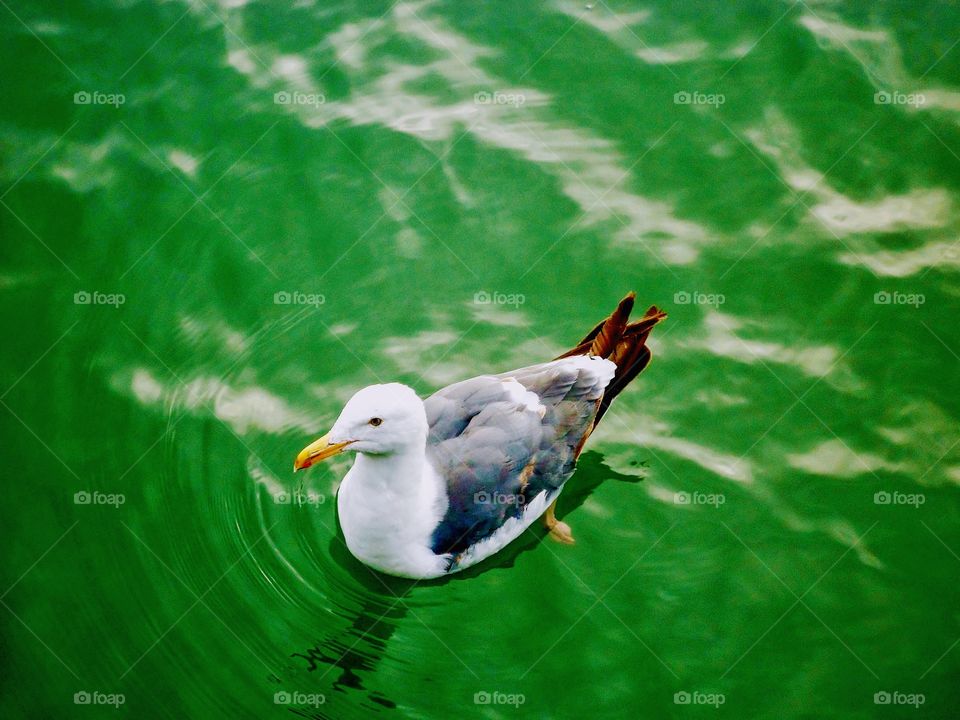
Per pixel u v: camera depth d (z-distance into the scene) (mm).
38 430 2029
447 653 1903
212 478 2010
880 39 2393
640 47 2389
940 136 2307
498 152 2285
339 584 1945
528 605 1945
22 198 2189
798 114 2330
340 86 2326
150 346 2102
